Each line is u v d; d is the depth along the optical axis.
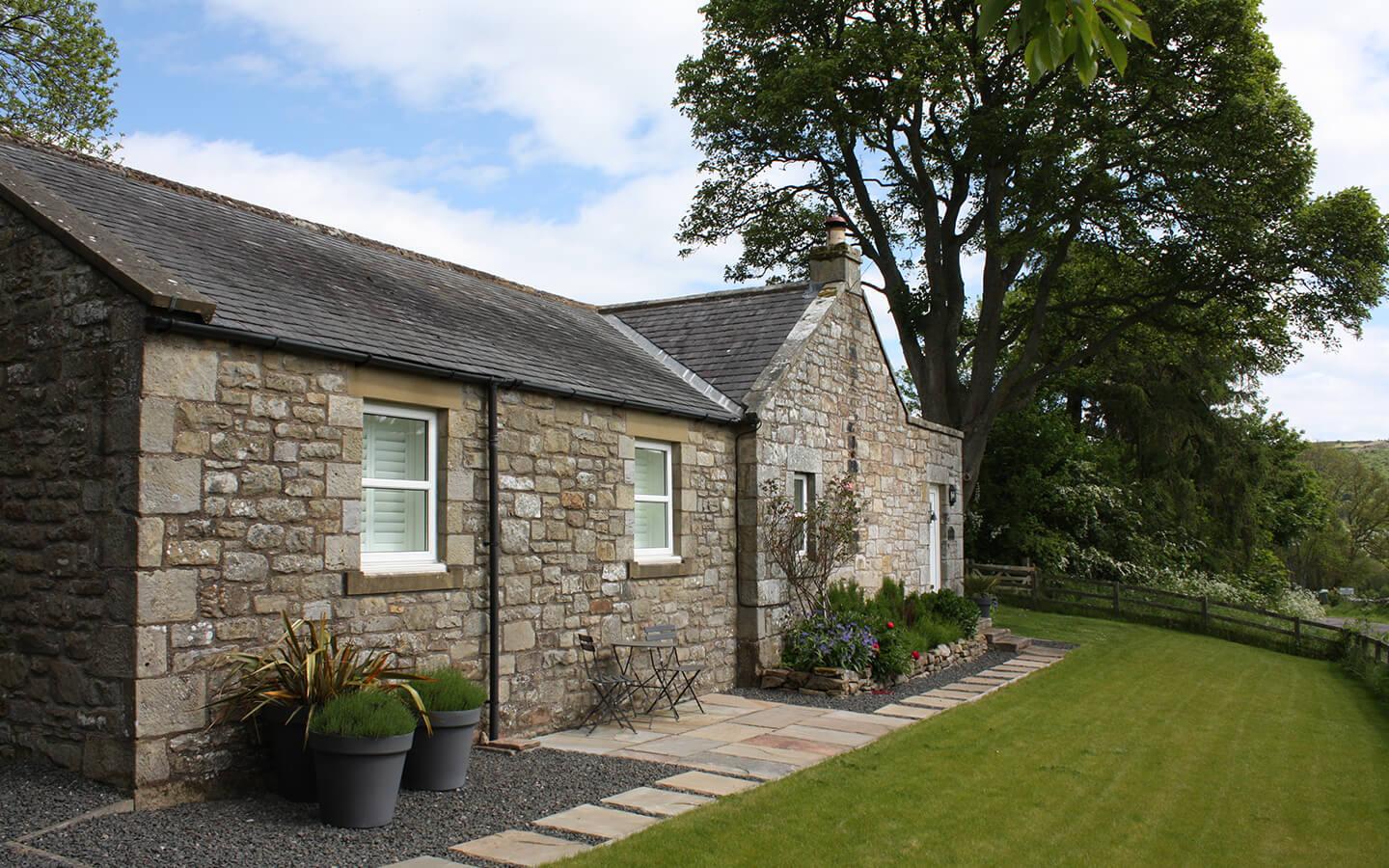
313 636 6.59
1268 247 21.50
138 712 5.92
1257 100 20.03
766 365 12.91
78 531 6.29
